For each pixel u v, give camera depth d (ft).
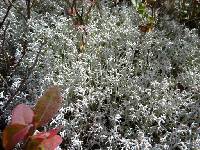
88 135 0.57
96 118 0.59
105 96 0.62
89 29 0.69
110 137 0.55
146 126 0.58
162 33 0.73
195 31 0.77
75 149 0.56
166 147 0.54
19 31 0.70
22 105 0.33
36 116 0.34
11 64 0.64
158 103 0.60
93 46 0.68
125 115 0.60
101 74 0.63
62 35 0.68
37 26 0.68
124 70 0.64
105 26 0.71
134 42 0.68
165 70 0.67
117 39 0.72
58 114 0.57
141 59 0.69
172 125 0.60
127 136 0.58
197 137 0.55
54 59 0.65
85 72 0.64
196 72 0.65
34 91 0.59
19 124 0.31
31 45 0.65
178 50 0.71
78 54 0.67
